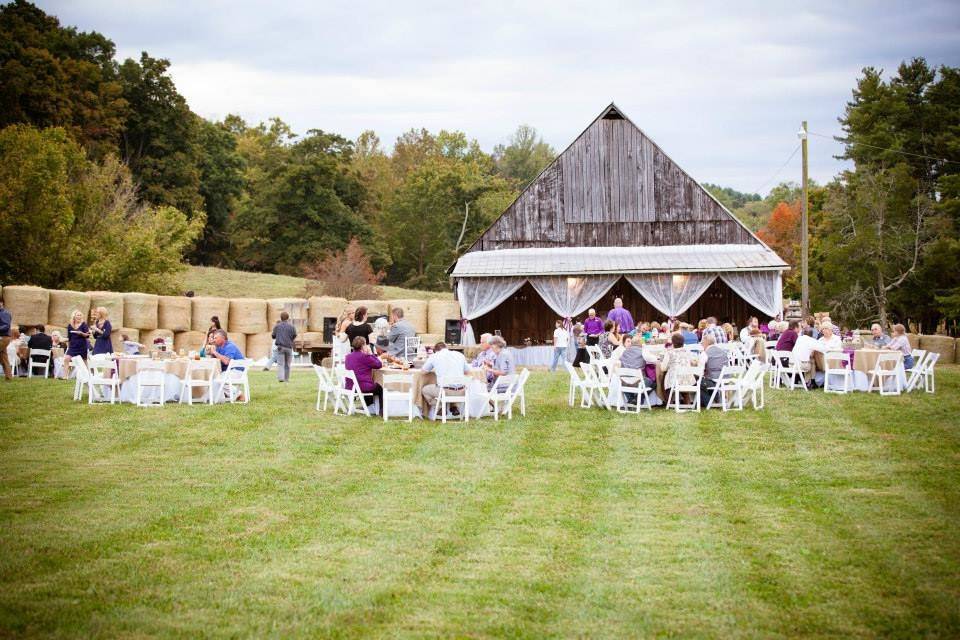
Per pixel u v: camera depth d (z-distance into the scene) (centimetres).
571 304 3372
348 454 1338
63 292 2773
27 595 772
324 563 863
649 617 738
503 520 1005
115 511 1030
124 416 1614
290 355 2227
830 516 1010
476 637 700
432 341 3425
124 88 6206
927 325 5050
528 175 10438
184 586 801
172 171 6222
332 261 5356
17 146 3838
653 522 997
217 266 6875
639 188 3641
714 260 3434
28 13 5950
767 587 801
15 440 1416
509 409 1631
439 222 7562
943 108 5466
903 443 1375
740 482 1168
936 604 759
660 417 1630
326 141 6869
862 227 4853
